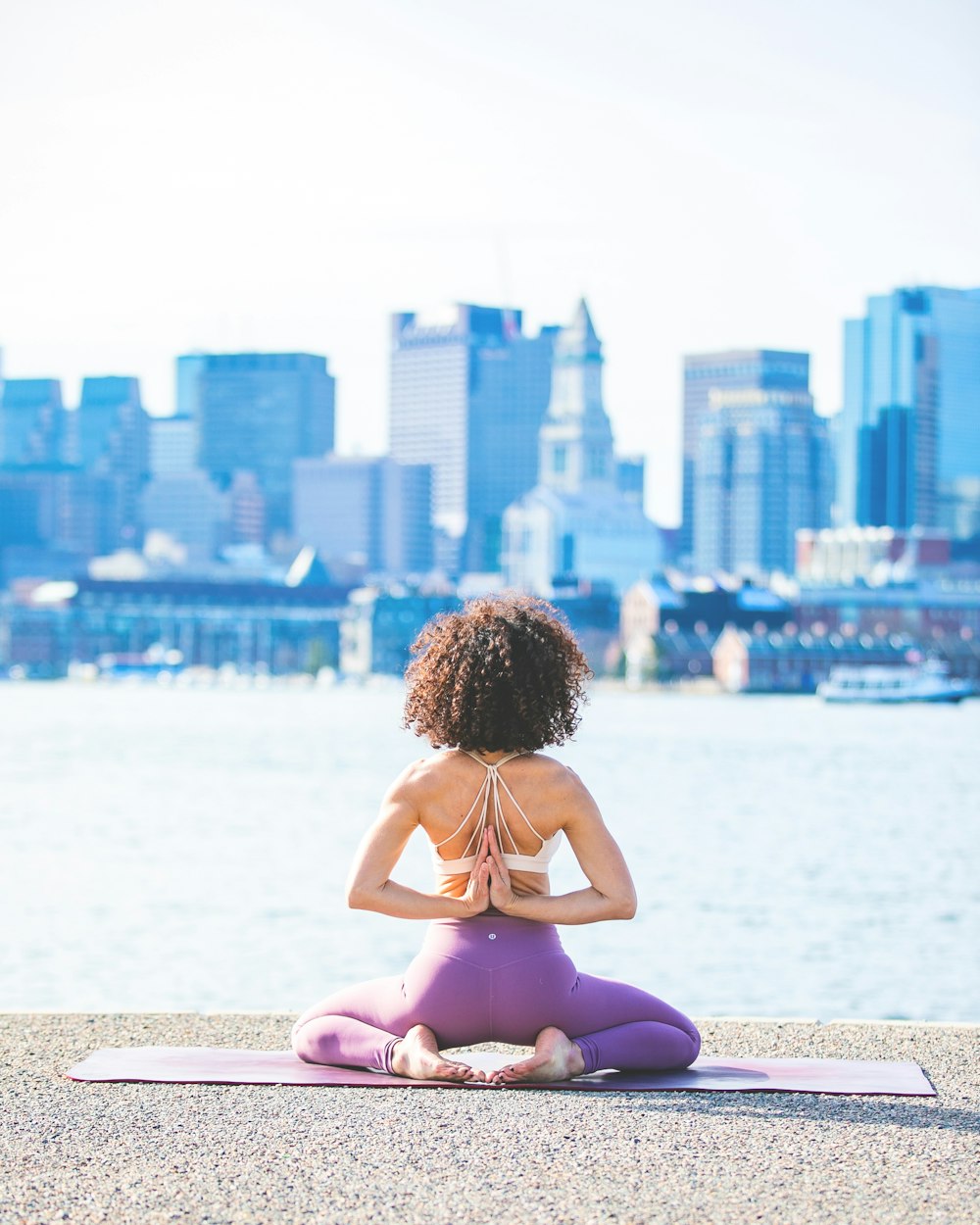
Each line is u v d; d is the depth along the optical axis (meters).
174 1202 4.50
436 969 5.40
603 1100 5.27
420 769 5.38
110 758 69.81
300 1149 4.85
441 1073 5.33
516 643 5.37
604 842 5.38
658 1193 4.56
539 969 5.38
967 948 22.34
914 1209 4.47
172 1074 5.52
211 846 36.41
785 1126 5.04
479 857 5.36
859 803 51.28
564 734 5.42
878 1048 6.15
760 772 64.19
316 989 18.62
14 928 22.95
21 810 45.34
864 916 25.59
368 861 5.35
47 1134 4.97
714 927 24.17
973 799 53.00
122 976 19.38
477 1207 4.47
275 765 65.75
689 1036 5.53
